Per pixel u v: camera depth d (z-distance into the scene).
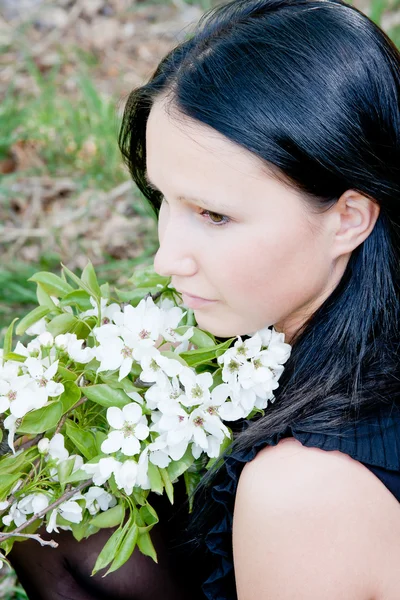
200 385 1.09
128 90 3.52
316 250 1.04
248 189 0.98
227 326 1.10
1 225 2.96
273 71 0.99
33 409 1.12
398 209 1.06
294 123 0.97
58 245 2.86
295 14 1.06
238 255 1.02
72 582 1.45
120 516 1.15
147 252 2.76
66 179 3.16
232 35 1.04
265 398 1.11
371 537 0.99
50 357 1.19
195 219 1.04
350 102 1.00
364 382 1.08
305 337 1.12
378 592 1.00
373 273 1.10
